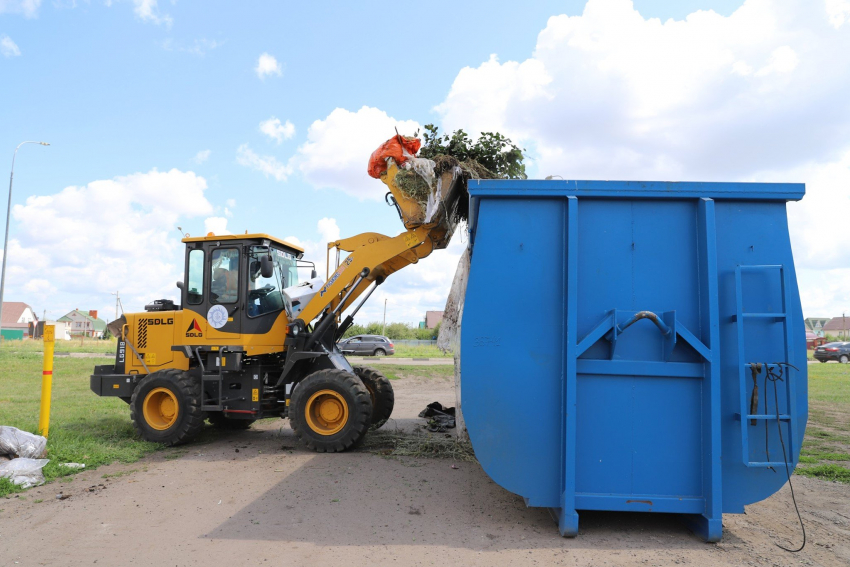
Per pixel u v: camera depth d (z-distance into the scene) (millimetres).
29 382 13805
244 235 7500
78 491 5094
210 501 4828
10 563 3504
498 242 4254
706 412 4031
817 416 10227
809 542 3994
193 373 7590
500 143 7242
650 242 4211
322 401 7043
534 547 3838
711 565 3549
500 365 4160
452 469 6008
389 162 6953
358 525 4258
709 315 4012
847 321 81875
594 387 4121
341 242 7688
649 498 4031
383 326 50125
